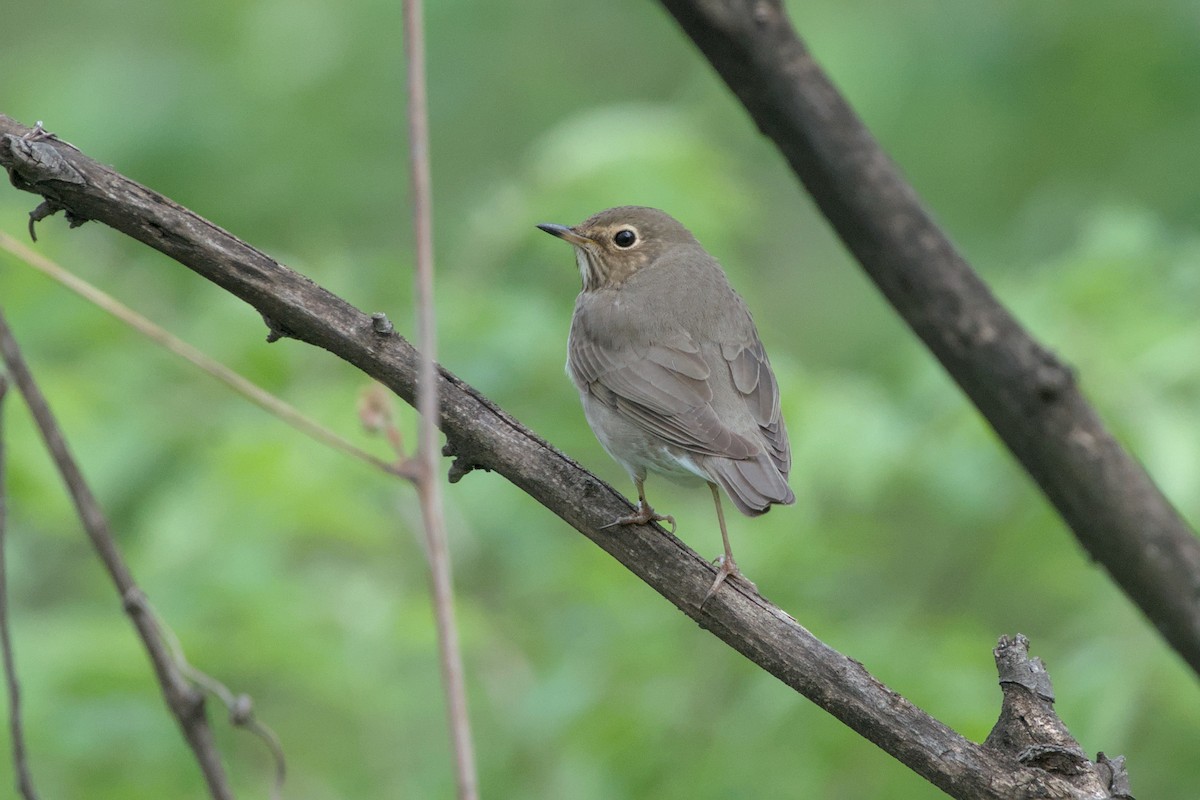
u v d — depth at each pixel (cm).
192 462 1143
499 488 1212
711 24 638
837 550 1229
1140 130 1673
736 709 1123
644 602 1170
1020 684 662
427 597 1157
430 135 1758
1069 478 626
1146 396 1129
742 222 1415
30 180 658
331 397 1146
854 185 640
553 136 1468
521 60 1811
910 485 1252
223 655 1084
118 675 1055
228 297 1195
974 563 1330
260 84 1695
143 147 1631
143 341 1181
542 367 1226
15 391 1096
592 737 1121
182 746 1075
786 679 685
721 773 1096
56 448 728
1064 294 1175
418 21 550
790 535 1188
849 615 1233
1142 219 1229
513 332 1199
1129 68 1667
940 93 1680
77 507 729
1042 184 1684
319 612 1112
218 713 1166
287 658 1086
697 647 1166
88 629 1078
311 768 1187
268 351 1171
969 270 634
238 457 1091
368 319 698
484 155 1756
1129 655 1109
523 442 733
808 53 645
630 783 1119
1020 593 1370
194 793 1096
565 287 1323
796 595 1185
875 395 1252
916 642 1123
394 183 1673
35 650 1056
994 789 637
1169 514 622
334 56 1719
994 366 627
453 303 1212
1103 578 1180
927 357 1221
